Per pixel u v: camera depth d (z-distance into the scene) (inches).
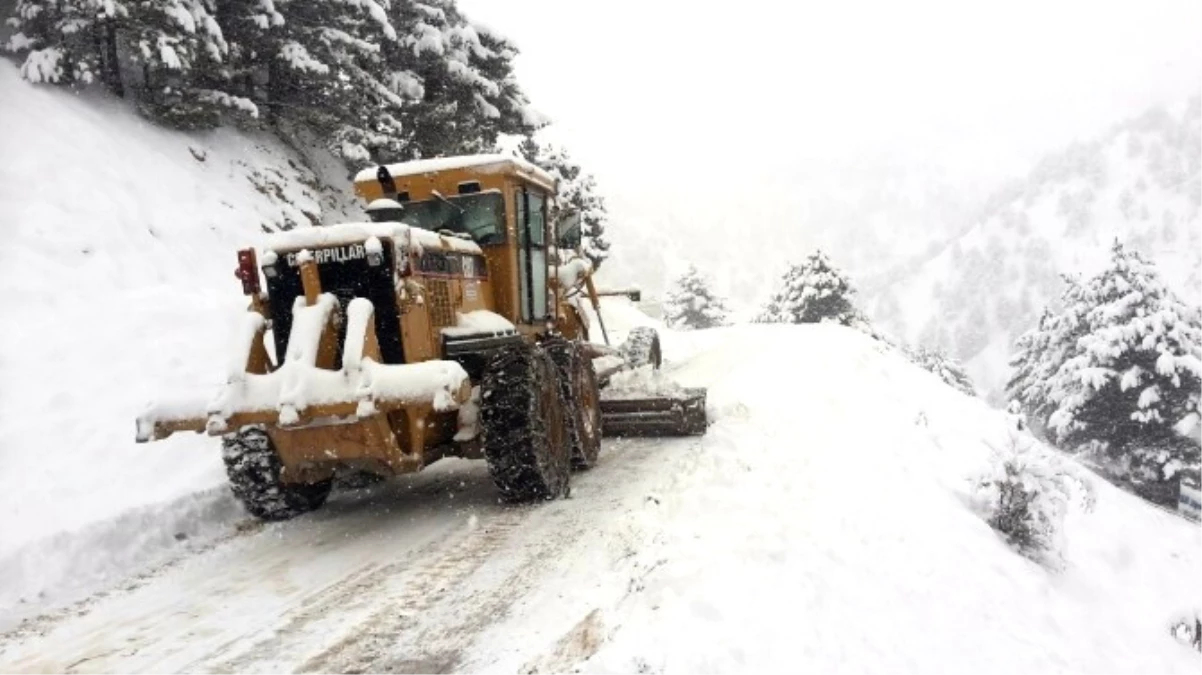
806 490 227.8
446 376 188.4
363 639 147.2
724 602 144.6
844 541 194.2
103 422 264.7
